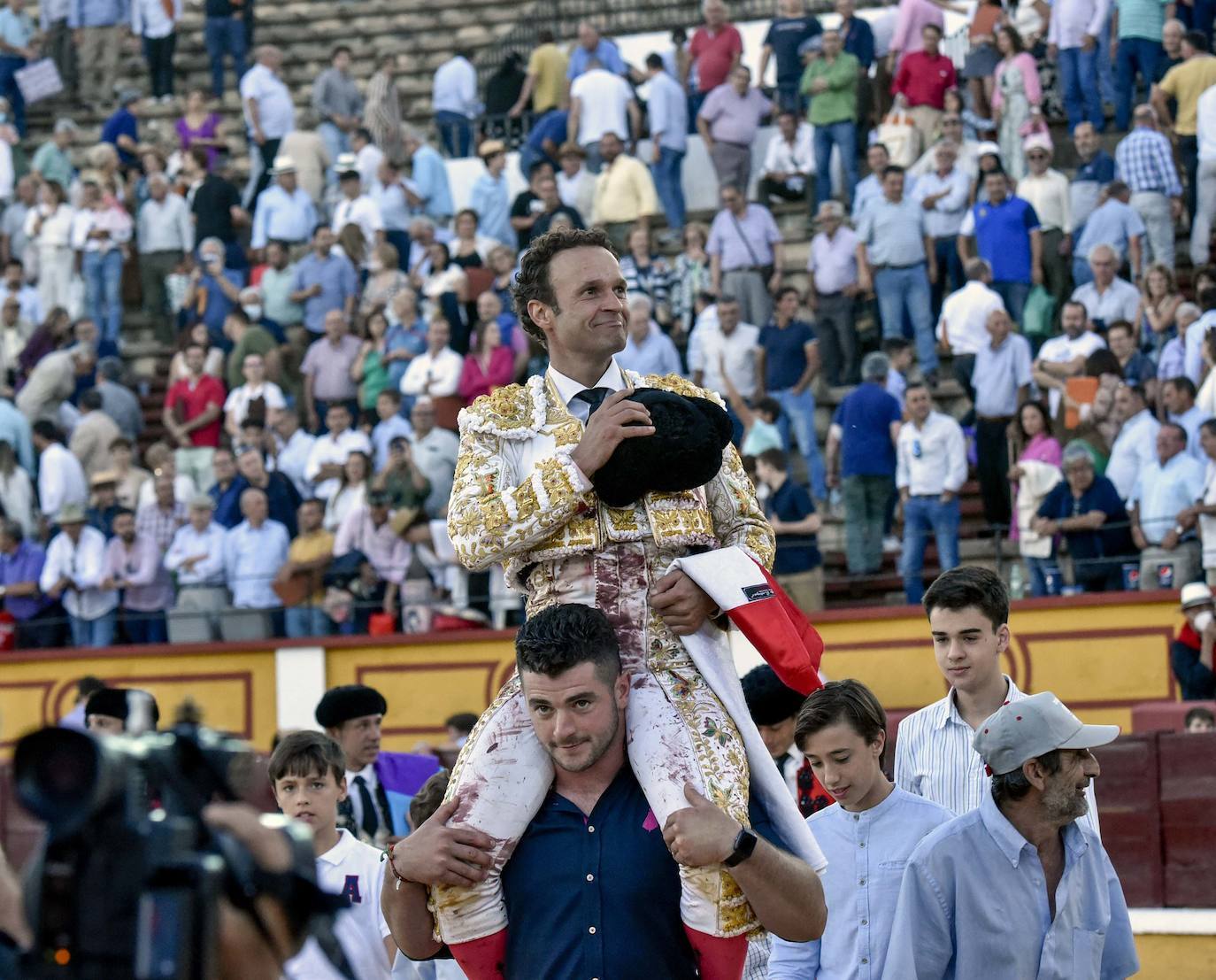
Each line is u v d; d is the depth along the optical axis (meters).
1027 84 37.25
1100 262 33.00
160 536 34.09
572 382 9.59
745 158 40.19
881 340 35.97
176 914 5.65
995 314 31.09
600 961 9.09
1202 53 36.66
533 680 8.80
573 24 52.50
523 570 9.44
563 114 42.16
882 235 35.19
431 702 31.91
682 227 40.31
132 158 47.47
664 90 40.16
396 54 55.47
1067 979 11.45
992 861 11.31
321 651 32.44
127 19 53.56
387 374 35.91
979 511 33.28
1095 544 28.61
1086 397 29.64
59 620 33.62
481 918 9.21
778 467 30.42
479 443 9.51
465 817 9.11
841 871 12.29
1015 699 12.96
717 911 8.88
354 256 39.84
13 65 51.44
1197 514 27.69
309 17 56.66
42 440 36.94
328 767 13.20
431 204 42.62
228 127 51.28
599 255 9.56
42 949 5.77
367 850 13.23
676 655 9.27
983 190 34.56
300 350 38.34
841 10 39.91
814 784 14.95
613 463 9.07
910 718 13.27
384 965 12.93
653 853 9.18
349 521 32.28
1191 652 26.73
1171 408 28.92
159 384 42.44
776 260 36.47
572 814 9.23
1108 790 23.56
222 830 6.09
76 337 40.62
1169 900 23.16
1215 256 35.88
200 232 42.91
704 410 9.23
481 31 55.56
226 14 50.38
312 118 48.84
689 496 9.41
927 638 29.55
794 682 9.17
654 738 8.98
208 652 33.00
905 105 38.69
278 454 35.28
